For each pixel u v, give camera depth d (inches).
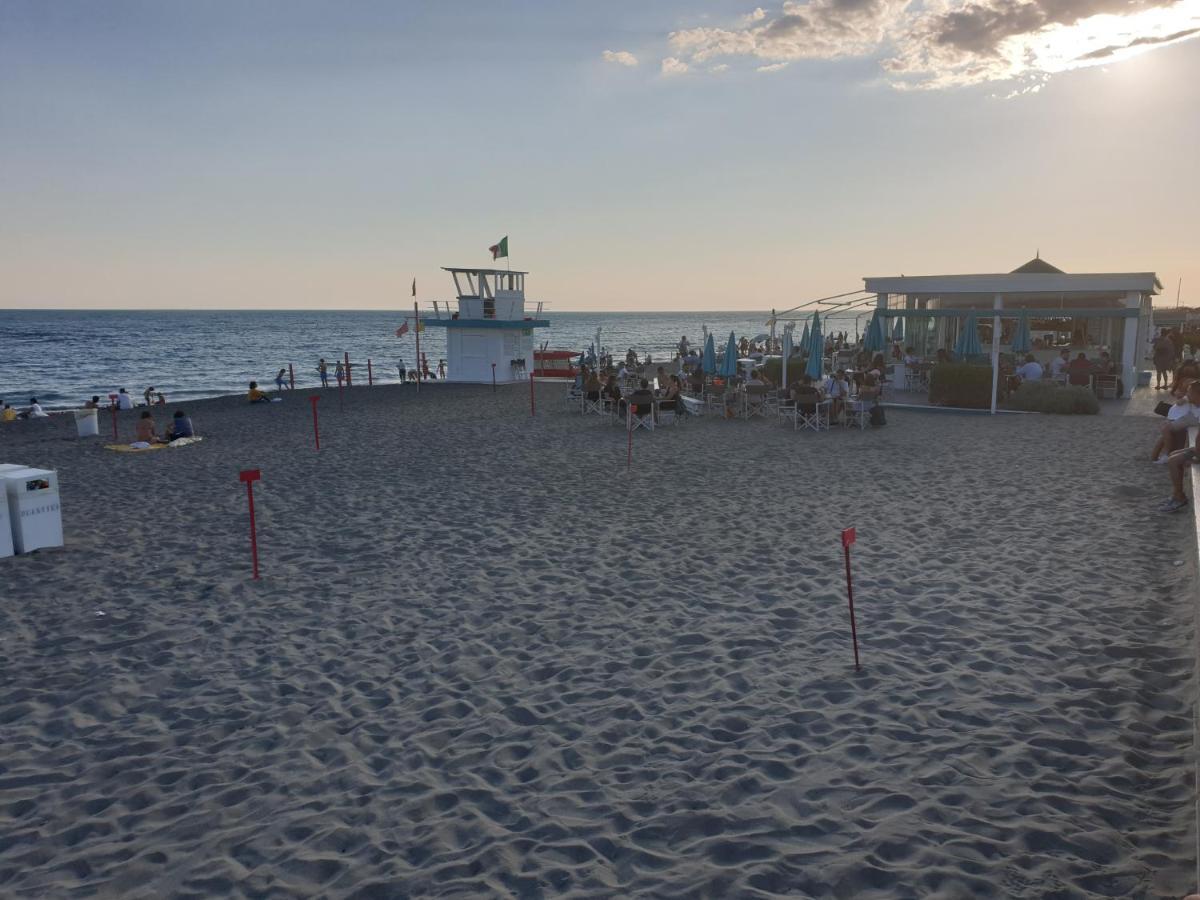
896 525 391.9
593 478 533.0
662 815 167.9
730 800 172.7
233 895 147.4
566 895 144.4
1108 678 221.5
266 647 265.1
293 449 684.7
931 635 257.1
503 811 171.9
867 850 153.2
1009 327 1010.1
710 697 221.8
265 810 174.6
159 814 173.8
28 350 3506.4
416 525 417.7
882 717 205.9
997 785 172.9
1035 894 139.3
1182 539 346.6
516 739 202.5
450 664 248.4
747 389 826.2
